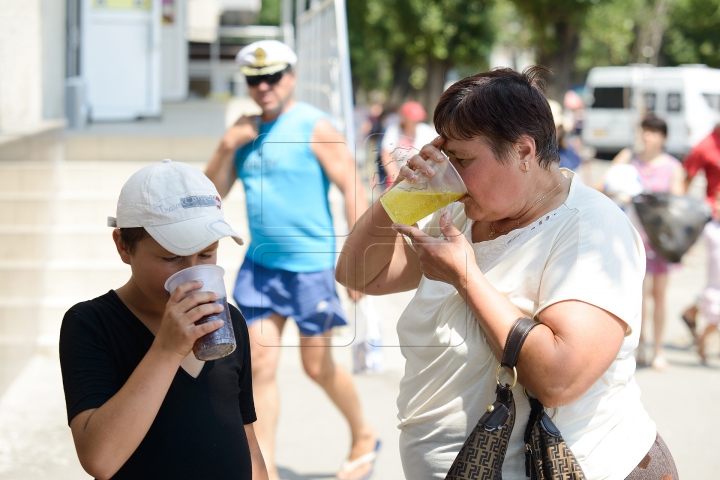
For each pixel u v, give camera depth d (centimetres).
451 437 333
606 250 313
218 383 300
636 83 3481
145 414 263
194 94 2317
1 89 757
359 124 2298
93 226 999
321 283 548
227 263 991
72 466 641
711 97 3431
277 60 566
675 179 1016
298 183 527
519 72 330
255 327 559
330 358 595
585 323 303
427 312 344
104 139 1093
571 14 3575
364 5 4100
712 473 668
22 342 830
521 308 324
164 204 279
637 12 4056
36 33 926
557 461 307
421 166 316
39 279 906
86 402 272
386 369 479
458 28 3919
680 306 1270
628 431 330
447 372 332
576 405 321
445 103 322
